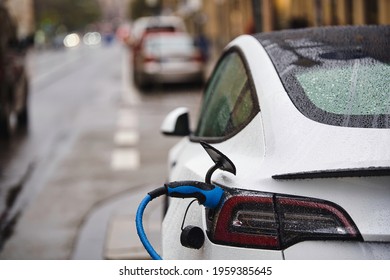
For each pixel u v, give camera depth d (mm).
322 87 3645
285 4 30828
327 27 4453
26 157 12898
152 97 24656
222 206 3248
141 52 28031
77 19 150625
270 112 3561
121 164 11766
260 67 3936
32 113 20359
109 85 30938
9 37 16391
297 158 3229
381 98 3551
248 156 3500
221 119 4332
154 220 7934
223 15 54438
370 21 21359
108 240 7250
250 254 3123
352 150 3182
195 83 28094
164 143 13867
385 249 3016
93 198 9430
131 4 114312
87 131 16109
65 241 7473
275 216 3107
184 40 28094
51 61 59125
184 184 3338
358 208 3051
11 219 8492
